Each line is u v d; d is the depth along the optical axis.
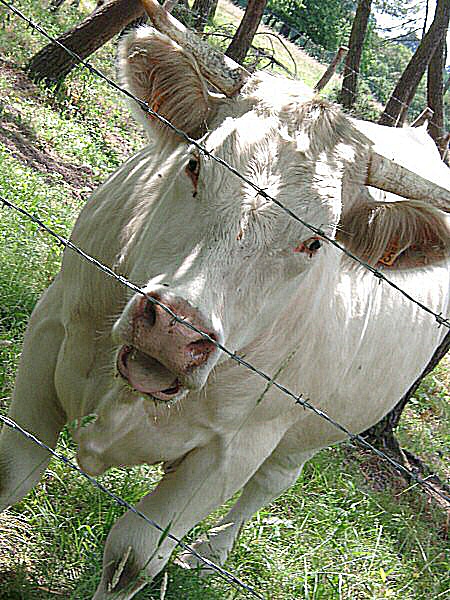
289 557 2.80
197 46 2.02
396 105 6.28
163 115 2.08
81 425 2.01
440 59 6.41
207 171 1.81
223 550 2.70
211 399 2.09
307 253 1.85
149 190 2.10
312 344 2.27
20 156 5.41
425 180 2.05
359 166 2.04
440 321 1.80
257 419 2.23
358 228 2.10
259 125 1.92
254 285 1.81
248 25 6.26
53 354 2.20
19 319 3.31
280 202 1.82
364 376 2.66
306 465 3.53
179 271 1.74
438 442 5.15
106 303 2.08
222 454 2.19
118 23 7.06
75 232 2.29
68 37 7.05
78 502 2.57
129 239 2.07
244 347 2.05
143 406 2.05
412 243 2.11
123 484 2.67
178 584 2.37
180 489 2.16
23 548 2.31
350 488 3.52
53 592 2.20
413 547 3.46
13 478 2.16
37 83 6.96
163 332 1.63
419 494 4.20
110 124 7.16
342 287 2.37
